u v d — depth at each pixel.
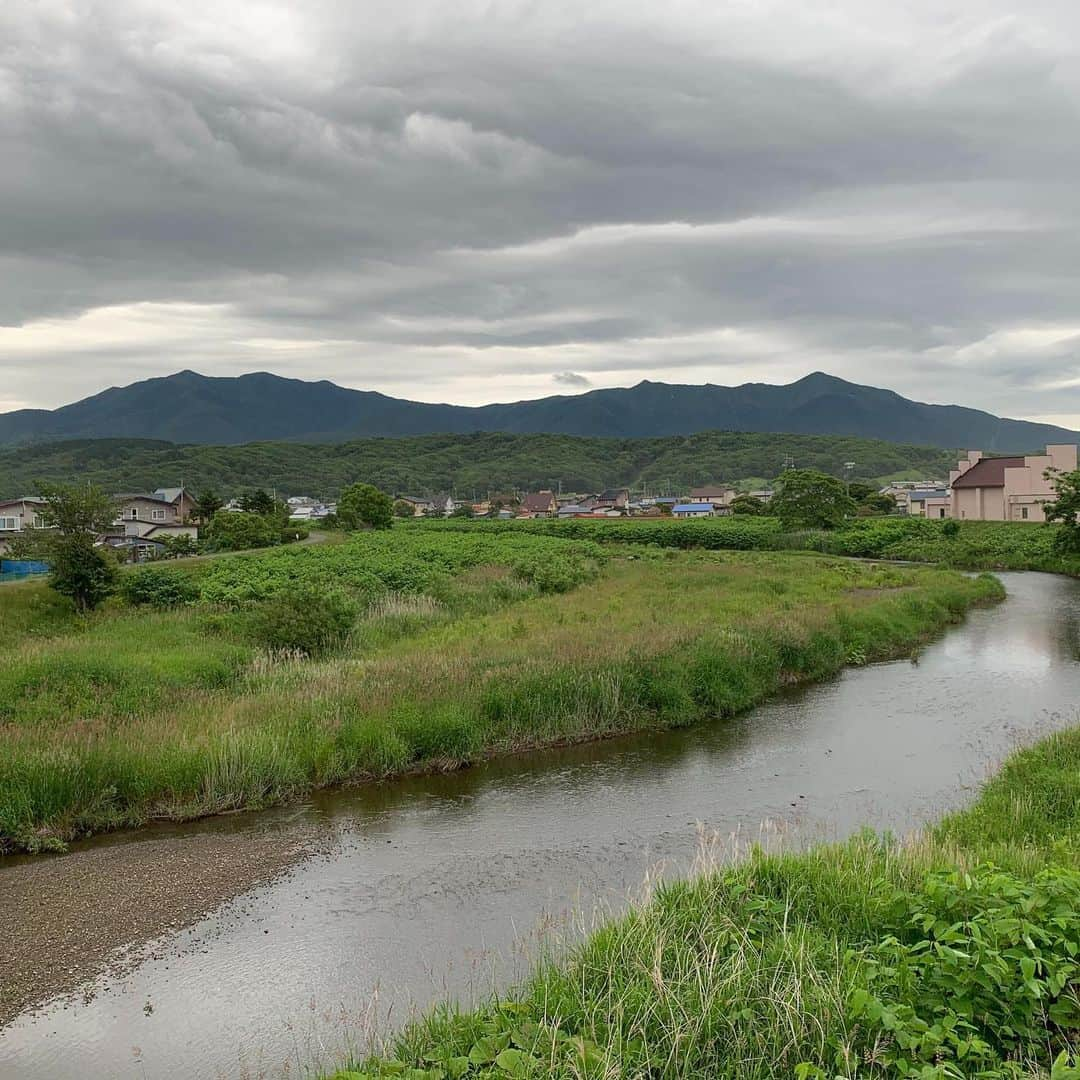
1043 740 14.32
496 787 13.78
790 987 6.08
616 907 9.28
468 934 8.89
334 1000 7.74
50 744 13.31
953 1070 4.87
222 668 18.89
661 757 15.20
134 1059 7.00
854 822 11.84
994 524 68.38
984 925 6.08
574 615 27.11
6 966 8.47
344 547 54.59
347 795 13.48
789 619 24.06
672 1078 5.62
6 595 29.23
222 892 10.07
